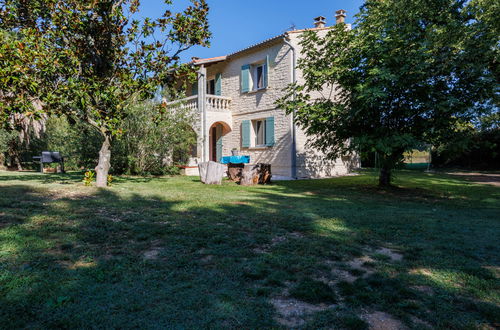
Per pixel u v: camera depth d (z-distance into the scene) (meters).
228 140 18.75
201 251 3.83
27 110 7.50
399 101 9.96
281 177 15.10
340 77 10.04
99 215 5.60
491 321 2.40
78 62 8.10
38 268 3.13
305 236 4.65
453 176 17.56
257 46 16.50
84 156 15.04
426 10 11.15
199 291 2.76
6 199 6.77
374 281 3.04
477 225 5.59
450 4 11.41
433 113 9.41
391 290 2.91
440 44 9.50
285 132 15.39
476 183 13.87
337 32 10.38
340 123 10.44
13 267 3.14
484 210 7.42
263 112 16.55
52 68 7.50
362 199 8.91
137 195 8.15
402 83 8.93
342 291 2.84
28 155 19.17
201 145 17.16
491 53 9.11
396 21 10.19
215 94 19.55
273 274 3.17
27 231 4.38
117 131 8.47
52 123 19.92
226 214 6.00
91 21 8.64
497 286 3.02
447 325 2.33
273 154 16.06
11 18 8.12
